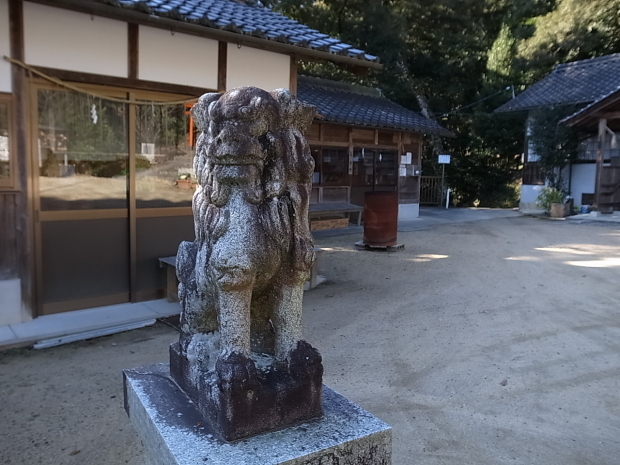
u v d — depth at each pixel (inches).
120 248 212.2
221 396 74.2
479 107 767.7
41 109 187.0
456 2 683.4
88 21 191.2
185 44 217.2
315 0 661.3
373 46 655.8
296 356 80.2
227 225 75.9
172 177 224.1
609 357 165.9
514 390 142.2
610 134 601.3
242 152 72.8
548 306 223.6
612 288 253.9
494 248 372.2
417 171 585.6
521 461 108.7
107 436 116.4
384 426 80.1
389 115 535.2
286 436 76.0
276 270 79.9
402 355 168.2
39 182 189.3
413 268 303.6
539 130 614.5
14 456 107.9
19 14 175.8
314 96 504.7
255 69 241.0
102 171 204.8
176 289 217.3
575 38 665.6
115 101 204.1
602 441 116.5
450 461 108.3
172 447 72.4
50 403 131.8
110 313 200.1
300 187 80.3
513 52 740.0
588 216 556.1
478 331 191.3
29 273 186.7
